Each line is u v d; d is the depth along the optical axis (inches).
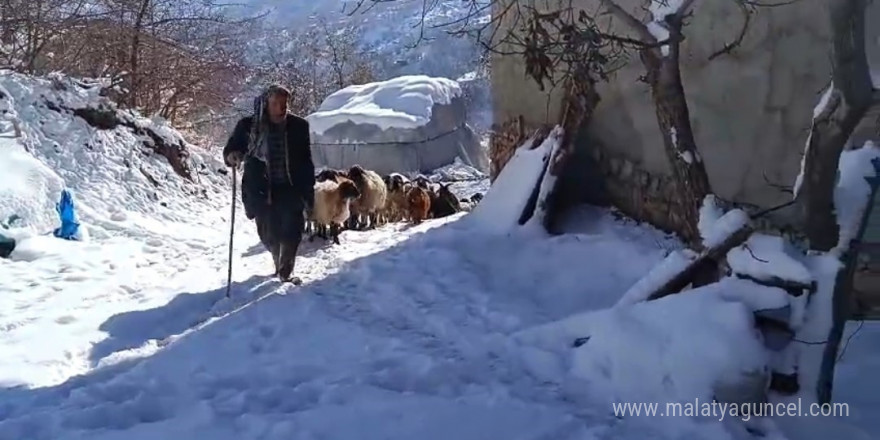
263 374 215.6
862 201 170.7
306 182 322.3
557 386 203.5
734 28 294.0
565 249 352.8
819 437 169.6
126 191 562.9
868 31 220.8
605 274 319.3
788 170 275.9
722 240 192.2
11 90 568.4
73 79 645.3
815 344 177.2
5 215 412.2
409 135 1190.9
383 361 224.1
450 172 1193.4
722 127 304.7
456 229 408.5
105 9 783.7
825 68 257.0
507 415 183.9
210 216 605.3
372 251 381.4
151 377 215.8
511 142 491.8
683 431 174.1
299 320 267.6
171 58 854.5
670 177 349.7
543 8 382.3
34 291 322.7
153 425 182.1
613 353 198.1
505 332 248.8
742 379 175.9
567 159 393.4
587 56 210.8
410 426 178.5
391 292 297.9
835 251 172.4
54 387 211.8
